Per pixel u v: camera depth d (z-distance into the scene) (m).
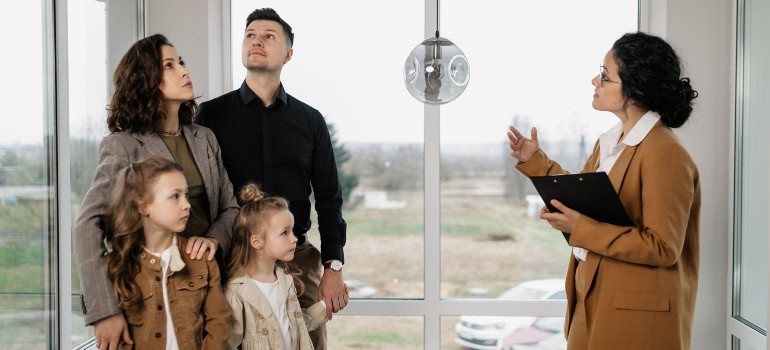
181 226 2.12
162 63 2.29
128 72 2.27
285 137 2.82
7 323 2.43
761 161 3.07
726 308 3.38
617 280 2.20
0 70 2.37
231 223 2.45
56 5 2.67
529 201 3.69
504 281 3.70
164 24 3.49
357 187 3.73
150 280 2.12
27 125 2.53
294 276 2.80
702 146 3.38
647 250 2.09
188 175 2.35
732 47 3.32
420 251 3.71
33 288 2.58
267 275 2.40
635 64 2.17
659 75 2.17
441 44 2.52
